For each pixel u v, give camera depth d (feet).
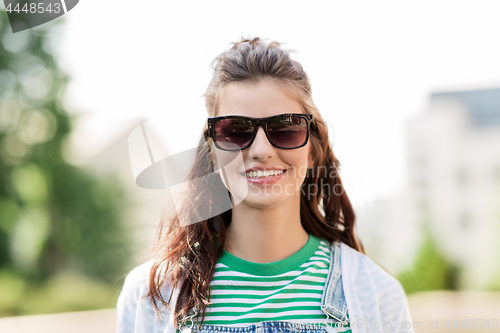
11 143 41.55
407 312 4.33
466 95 59.31
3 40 39.81
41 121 42.42
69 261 38.60
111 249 38.17
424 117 51.67
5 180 40.52
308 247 4.21
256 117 3.74
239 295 3.93
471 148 50.65
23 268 37.32
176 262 4.14
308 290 3.97
